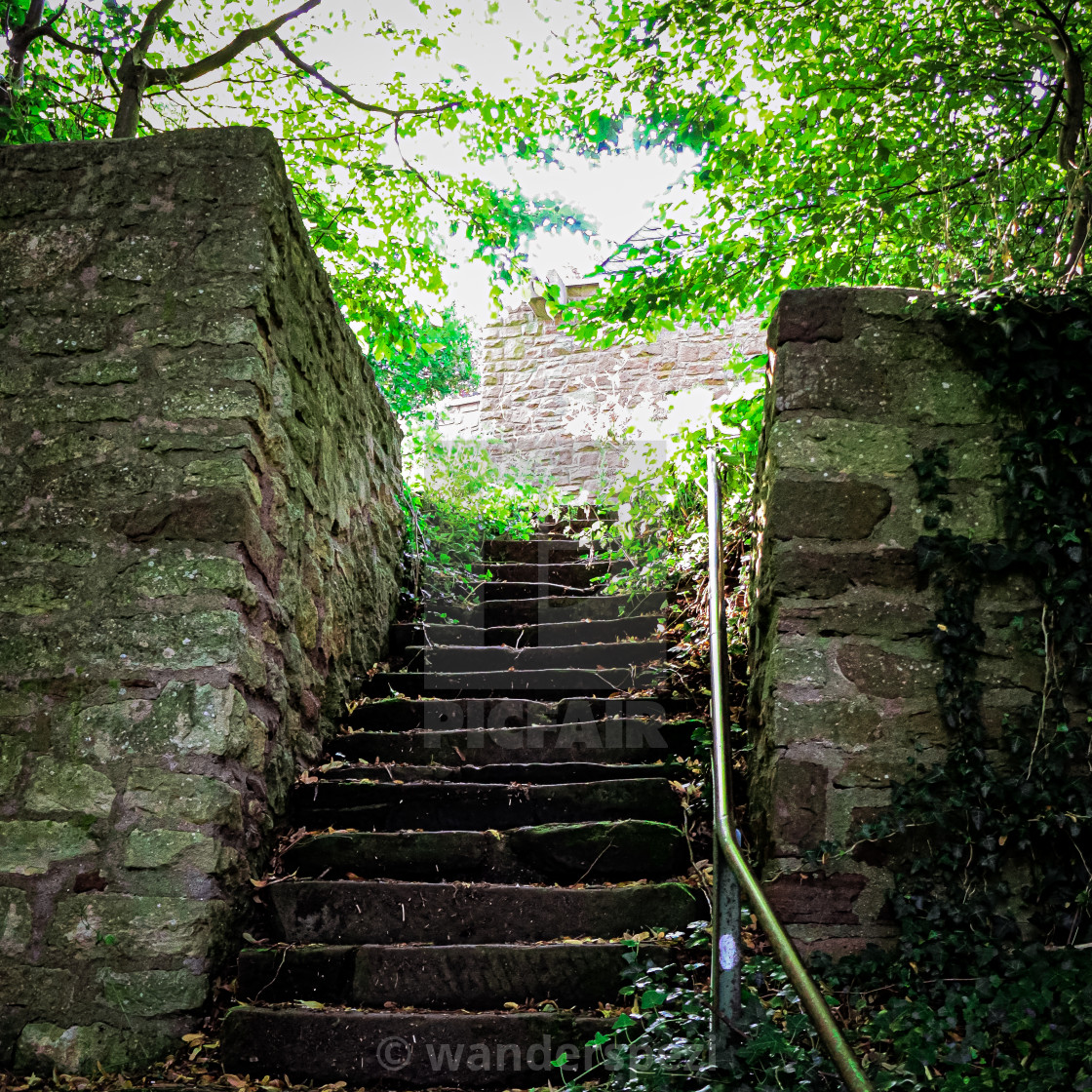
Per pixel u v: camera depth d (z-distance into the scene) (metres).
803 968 1.78
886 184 4.34
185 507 3.00
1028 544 2.92
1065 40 3.73
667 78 4.48
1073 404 2.96
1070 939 2.64
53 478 3.05
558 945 2.72
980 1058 2.38
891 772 2.81
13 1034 2.59
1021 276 3.09
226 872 2.78
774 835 2.80
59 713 2.84
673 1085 2.26
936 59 4.22
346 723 4.04
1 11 3.93
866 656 2.90
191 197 3.28
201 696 2.84
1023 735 2.80
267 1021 2.53
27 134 4.02
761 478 3.46
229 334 3.15
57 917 2.68
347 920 2.89
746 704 3.54
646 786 3.28
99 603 2.94
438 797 3.34
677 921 2.83
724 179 4.54
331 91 5.07
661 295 4.79
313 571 3.75
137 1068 2.53
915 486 3.01
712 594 3.09
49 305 3.21
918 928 2.66
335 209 5.51
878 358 3.10
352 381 4.61
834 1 4.23
